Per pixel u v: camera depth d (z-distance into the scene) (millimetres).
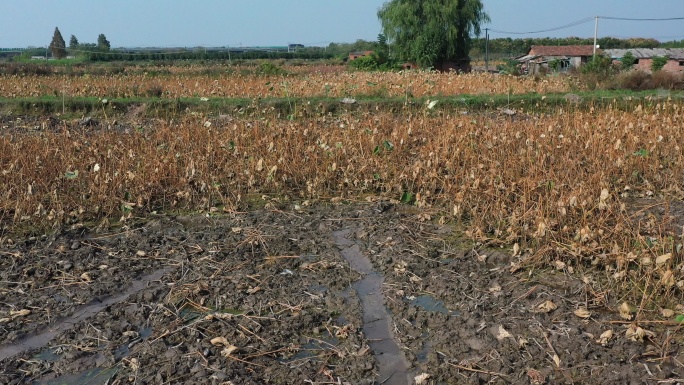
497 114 16094
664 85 21375
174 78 26312
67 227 7609
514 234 6844
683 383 4320
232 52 77750
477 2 44750
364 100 17844
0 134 13156
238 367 4629
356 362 4723
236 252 6824
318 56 74500
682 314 5059
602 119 11953
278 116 14984
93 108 17703
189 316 5438
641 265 5766
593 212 7328
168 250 6883
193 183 9102
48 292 5918
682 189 8828
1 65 34812
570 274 6121
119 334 5152
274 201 8758
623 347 4777
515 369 4590
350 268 6449
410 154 10625
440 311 5566
